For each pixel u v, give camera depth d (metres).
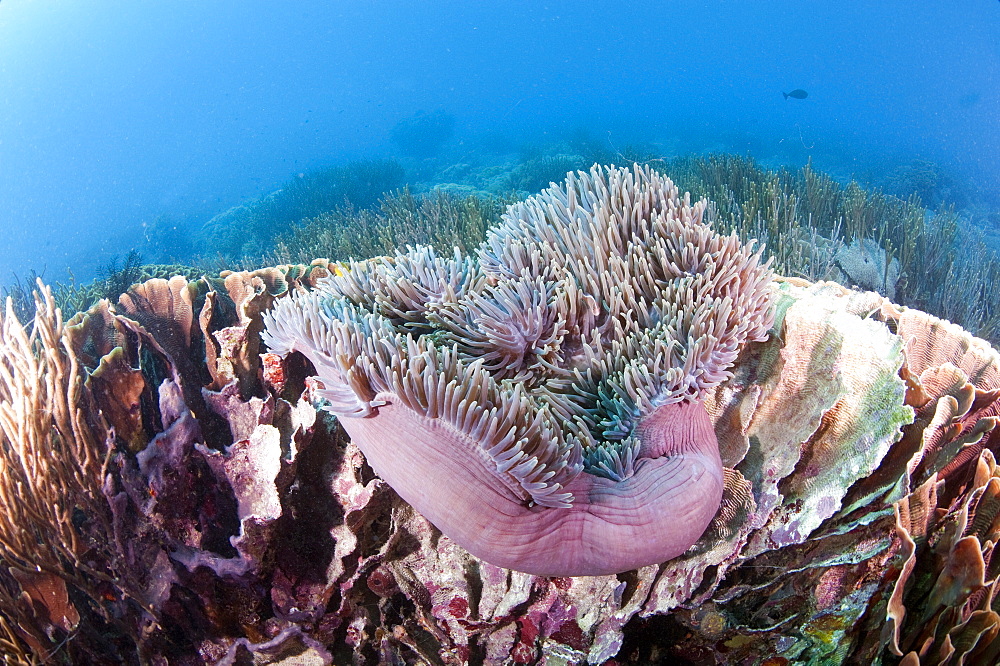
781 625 2.30
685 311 2.35
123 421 2.93
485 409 2.04
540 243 2.95
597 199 2.98
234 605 2.75
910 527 2.06
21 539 2.61
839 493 2.20
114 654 2.85
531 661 2.62
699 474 2.10
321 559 2.71
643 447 2.22
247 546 2.58
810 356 2.43
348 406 2.26
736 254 2.51
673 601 2.30
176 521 2.78
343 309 2.55
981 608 1.94
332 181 19.70
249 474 2.63
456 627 2.62
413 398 2.04
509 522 2.02
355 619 2.76
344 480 2.66
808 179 9.27
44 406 2.77
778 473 2.34
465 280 2.96
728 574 2.39
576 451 2.15
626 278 2.58
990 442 2.26
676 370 2.15
